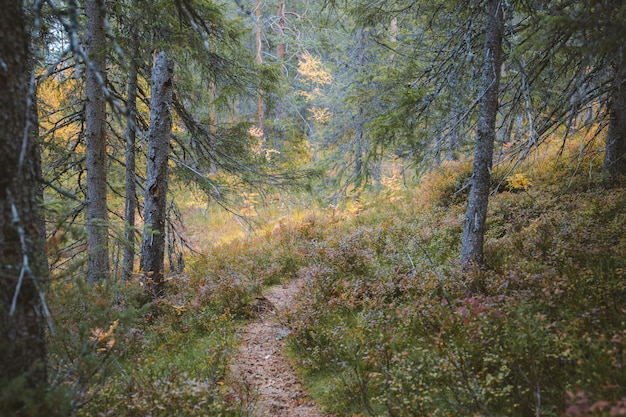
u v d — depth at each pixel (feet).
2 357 9.45
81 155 31.01
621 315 14.08
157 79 25.95
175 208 35.99
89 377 11.76
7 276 9.03
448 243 30.55
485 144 22.18
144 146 33.22
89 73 25.23
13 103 9.78
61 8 22.86
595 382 11.36
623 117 30.14
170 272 34.58
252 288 28.99
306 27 61.82
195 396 14.40
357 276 27.09
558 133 46.16
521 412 12.16
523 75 20.48
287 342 21.44
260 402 16.72
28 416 8.81
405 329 18.28
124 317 13.05
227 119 58.85
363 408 15.12
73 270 10.73
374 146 27.91
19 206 9.83
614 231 21.11
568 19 14.42
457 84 26.73
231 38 29.66
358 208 51.11
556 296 15.96
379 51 46.24
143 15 24.54
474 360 14.29
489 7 21.36
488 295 19.33
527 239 24.38
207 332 23.06
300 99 74.74
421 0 28.48
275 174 37.50
